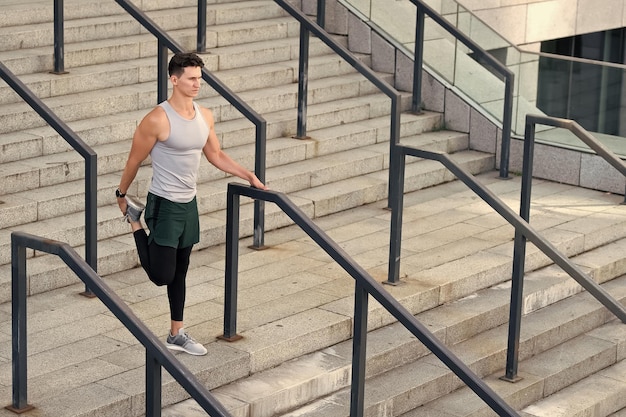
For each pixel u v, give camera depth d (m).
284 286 7.84
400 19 11.62
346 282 7.96
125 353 6.66
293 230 9.06
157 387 5.26
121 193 6.55
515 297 7.21
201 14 10.62
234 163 6.66
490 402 5.77
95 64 10.20
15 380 5.91
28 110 9.02
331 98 11.10
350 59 9.38
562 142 10.94
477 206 9.90
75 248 7.91
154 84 10.24
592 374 7.96
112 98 9.60
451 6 11.26
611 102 10.62
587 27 16.86
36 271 7.47
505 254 8.66
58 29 9.62
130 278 7.86
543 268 8.86
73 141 7.15
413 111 11.40
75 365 6.46
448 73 11.34
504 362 7.60
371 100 11.19
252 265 8.22
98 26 10.54
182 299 6.64
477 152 11.20
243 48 11.12
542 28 16.08
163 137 6.31
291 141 9.99
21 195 8.19
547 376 7.51
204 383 6.45
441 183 10.52
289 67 11.09
